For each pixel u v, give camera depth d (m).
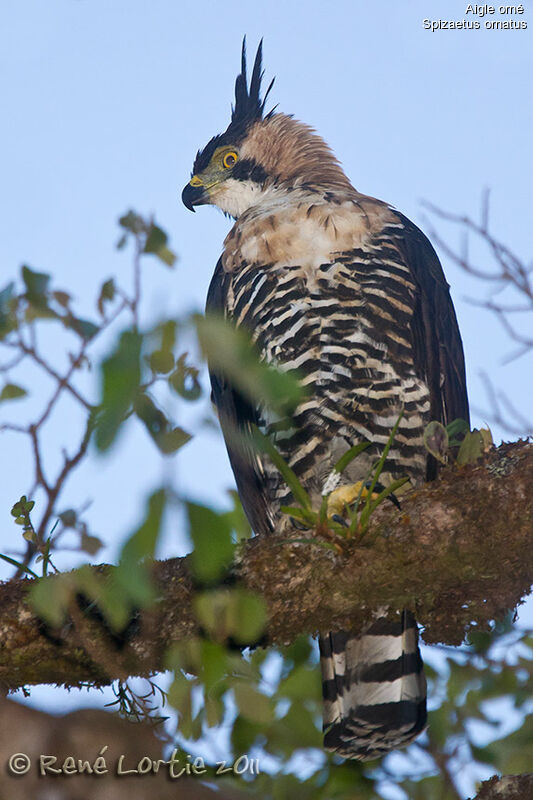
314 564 5.63
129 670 5.61
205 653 4.94
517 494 5.46
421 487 5.85
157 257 6.30
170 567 5.73
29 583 5.80
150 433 2.77
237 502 7.38
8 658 5.64
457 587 5.74
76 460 6.39
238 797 3.27
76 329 6.28
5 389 6.21
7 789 2.84
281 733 6.77
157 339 2.79
